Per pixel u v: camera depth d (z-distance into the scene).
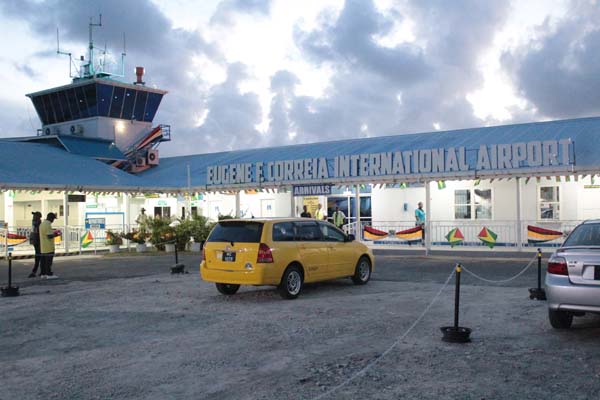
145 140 38.88
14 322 9.50
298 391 5.68
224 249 11.52
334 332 8.28
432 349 7.20
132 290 13.07
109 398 5.57
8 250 23.52
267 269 11.07
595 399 5.30
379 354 7.03
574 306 7.33
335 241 12.89
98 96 39.16
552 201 21.20
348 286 13.25
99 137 39.06
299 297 11.70
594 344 7.33
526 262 17.70
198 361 6.85
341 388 5.73
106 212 28.42
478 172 19.80
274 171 24.38
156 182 29.59
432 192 23.91
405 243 22.66
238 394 5.62
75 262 20.80
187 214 28.02
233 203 30.89
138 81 41.81
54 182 24.64
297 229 12.02
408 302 10.76
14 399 5.60
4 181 22.83
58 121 41.69
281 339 7.91
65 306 11.02
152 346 7.64
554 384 5.75
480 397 5.40
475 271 15.68
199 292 12.58
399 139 28.02
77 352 7.41
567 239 8.44
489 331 8.16
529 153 18.75
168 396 5.61
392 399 5.39
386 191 25.11
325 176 22.97
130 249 26.58
